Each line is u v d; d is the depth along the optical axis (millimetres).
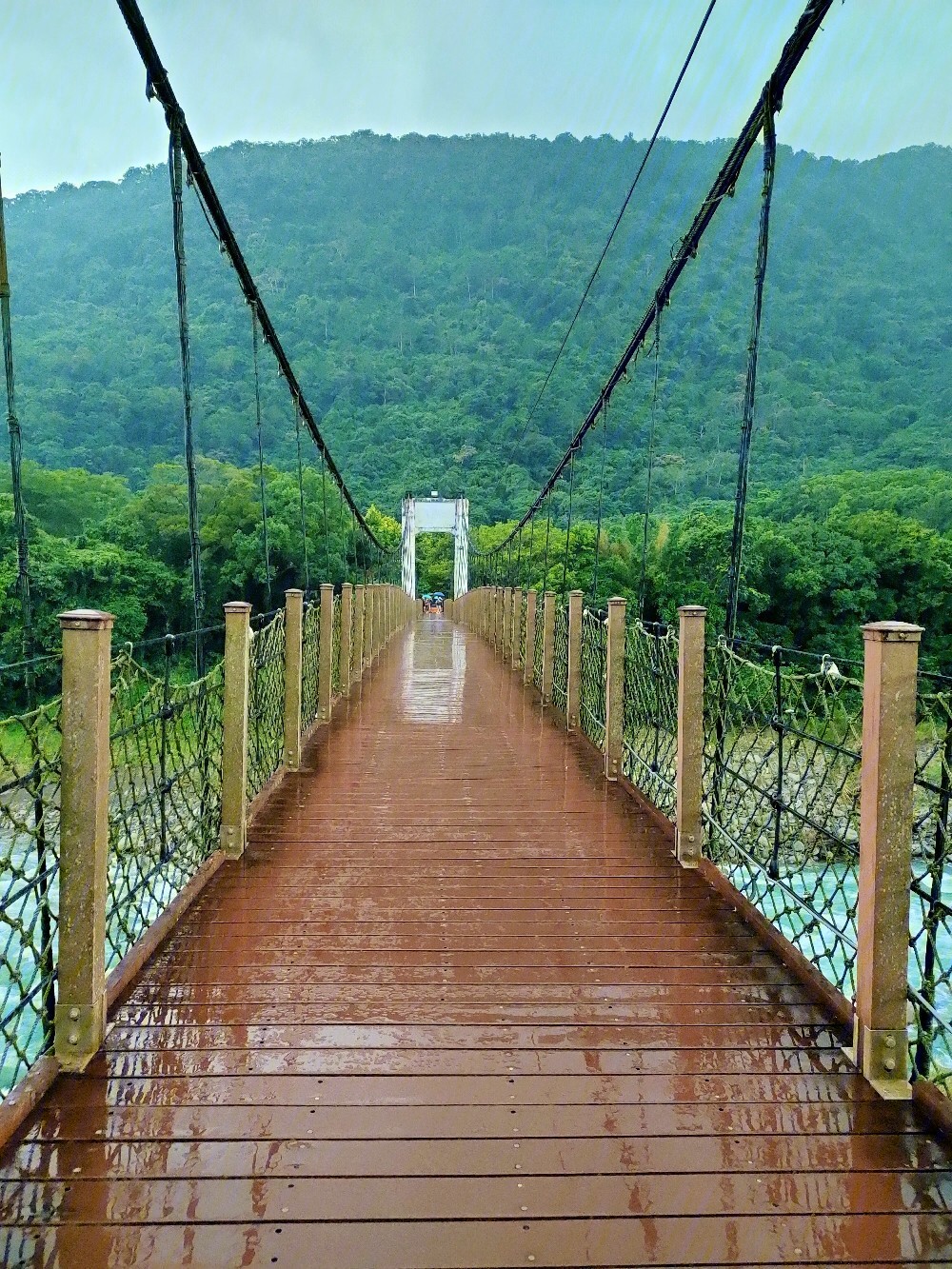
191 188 3668
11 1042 1423
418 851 2980
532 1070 1606
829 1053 1688
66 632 1626
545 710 6395
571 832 3229
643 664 3736
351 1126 1423
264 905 2445
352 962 2076
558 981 1992
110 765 1841
